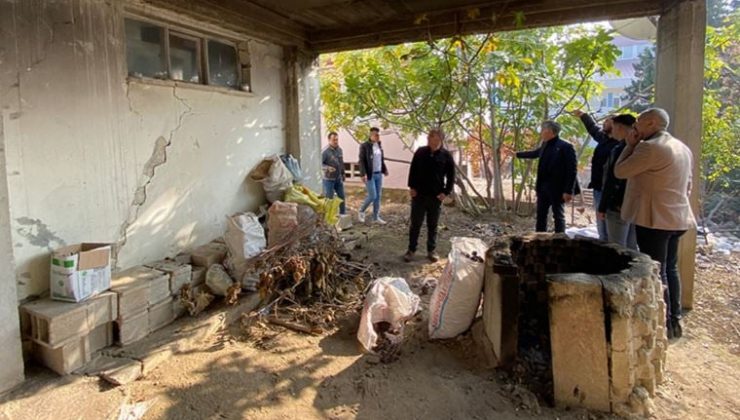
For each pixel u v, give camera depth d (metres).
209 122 4.54
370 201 7.20
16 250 2.94
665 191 3.07
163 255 4.07
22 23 2.90
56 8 3.10
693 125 3.71
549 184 4.97
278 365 2.99
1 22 2.79
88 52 3.33
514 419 2.41
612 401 2.44
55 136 3.14
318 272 3.96
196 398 2.62
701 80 3.66
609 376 2.42
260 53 5.24
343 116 8.22
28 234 3.00
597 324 2.38
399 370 2.91
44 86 3.05
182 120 4.21
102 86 3.45
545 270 3.38
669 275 3.30
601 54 5.88
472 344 3.14
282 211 4.29
